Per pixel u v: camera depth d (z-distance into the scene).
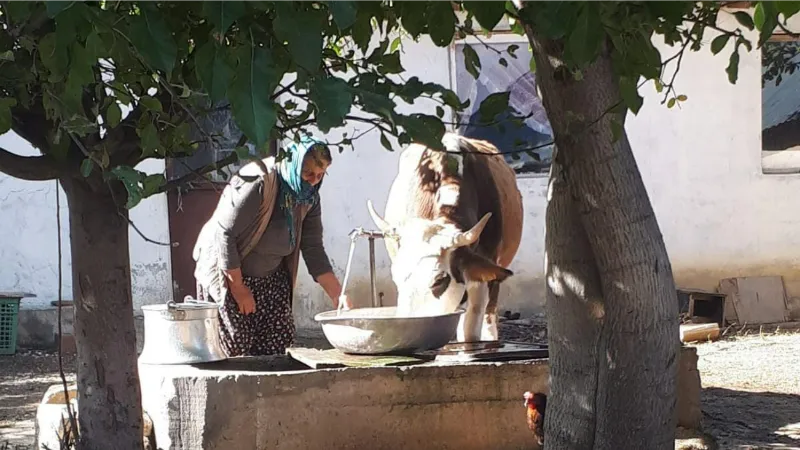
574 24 1.74
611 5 1.86
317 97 1.66
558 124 2.48
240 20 1.63
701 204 10.60
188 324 4.40
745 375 7.34
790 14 1.92
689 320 9.98
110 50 1.79
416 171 5.86
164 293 9.76
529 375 4.32
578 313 2.75
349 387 4.14
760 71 10.59
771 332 9.84
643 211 2.54
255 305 4.98
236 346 4.91
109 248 2.82
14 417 6.18
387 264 10.03
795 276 10.68
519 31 3.14
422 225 5.17
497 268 4.98
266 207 4.75
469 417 4.26
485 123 2.42
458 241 5.01
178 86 2.11
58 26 1.63
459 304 5.00
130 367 2.88
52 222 9.59
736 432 5.29
